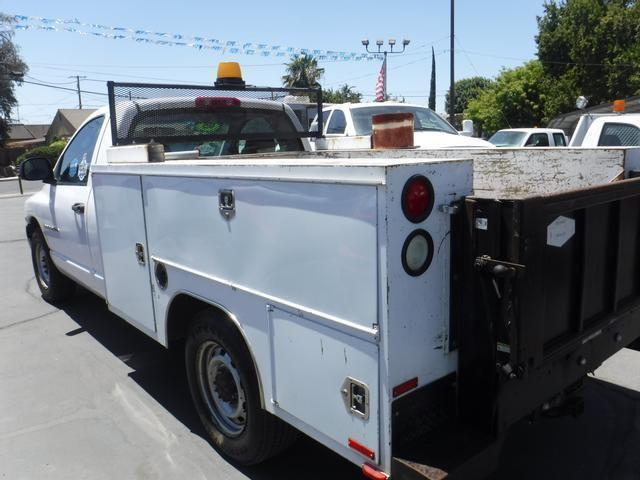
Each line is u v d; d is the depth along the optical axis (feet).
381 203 5.96
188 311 10.82
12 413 12.26
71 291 19.85
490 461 6.57
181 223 9.67
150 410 12.30
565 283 7.30
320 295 6.95
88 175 14.23
